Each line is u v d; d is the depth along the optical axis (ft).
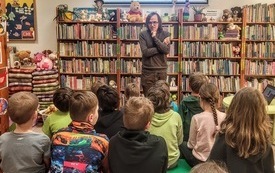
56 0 16.15
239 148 4.51
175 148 7.36
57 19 15.39
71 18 15.44
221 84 15.87
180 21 15.29
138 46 15.69
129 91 9.14
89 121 5.31
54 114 7.35
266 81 15.89
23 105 5.24
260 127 4.54
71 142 5.00
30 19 16.19
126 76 16.11
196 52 15.66
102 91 6.97
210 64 15.78
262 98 4.66
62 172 4.85
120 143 5.10
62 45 15.65
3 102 10.84
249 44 15.64
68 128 5.23
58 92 7.29
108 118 6.77
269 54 15.66
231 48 15.67
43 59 14.96
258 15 15.40
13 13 15.99
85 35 15.55
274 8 15.31
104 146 5.15
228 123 4.75
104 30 15.58
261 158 4.54
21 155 5.10
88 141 5.02
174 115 7.41
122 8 16.21
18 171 5.09
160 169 5.10
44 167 5.33
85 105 5.20
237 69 15.88
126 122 5.18
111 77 16.26
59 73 15.79
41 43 16.42
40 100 14.56
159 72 12.66
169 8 16.15
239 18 15.52
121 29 15.49
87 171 4.85
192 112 8.66
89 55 15.76
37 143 5.18
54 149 5.05
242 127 4.54
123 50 15.74
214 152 4.86
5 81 11.62
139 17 15.42
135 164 5.01
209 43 15.66
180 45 15.49
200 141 7.09
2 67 11.37
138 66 15.85
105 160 5.24
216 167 2.91
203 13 15.57
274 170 4.97
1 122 10.82
